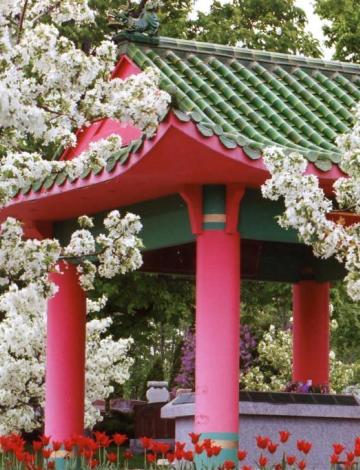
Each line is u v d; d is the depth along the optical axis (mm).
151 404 25000
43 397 18625
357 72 16578
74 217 16219
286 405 15531
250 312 32812
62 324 16406
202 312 13508
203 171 12945
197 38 31750
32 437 25422
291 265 18359
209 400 13328
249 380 27219
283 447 15445
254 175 13008
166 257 18156
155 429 24766
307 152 12938
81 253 11312
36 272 10781
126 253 11281
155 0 15273
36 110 9906
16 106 9766
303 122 14469
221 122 13633
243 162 12539
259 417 15406
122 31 15062
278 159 10578
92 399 18891
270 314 35156
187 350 32125
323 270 18047
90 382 18812
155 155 12430
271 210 13938
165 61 15062
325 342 18188
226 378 13359
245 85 15109
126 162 12859
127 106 10617
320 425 15766
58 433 16172
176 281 27156
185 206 14188
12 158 10133
